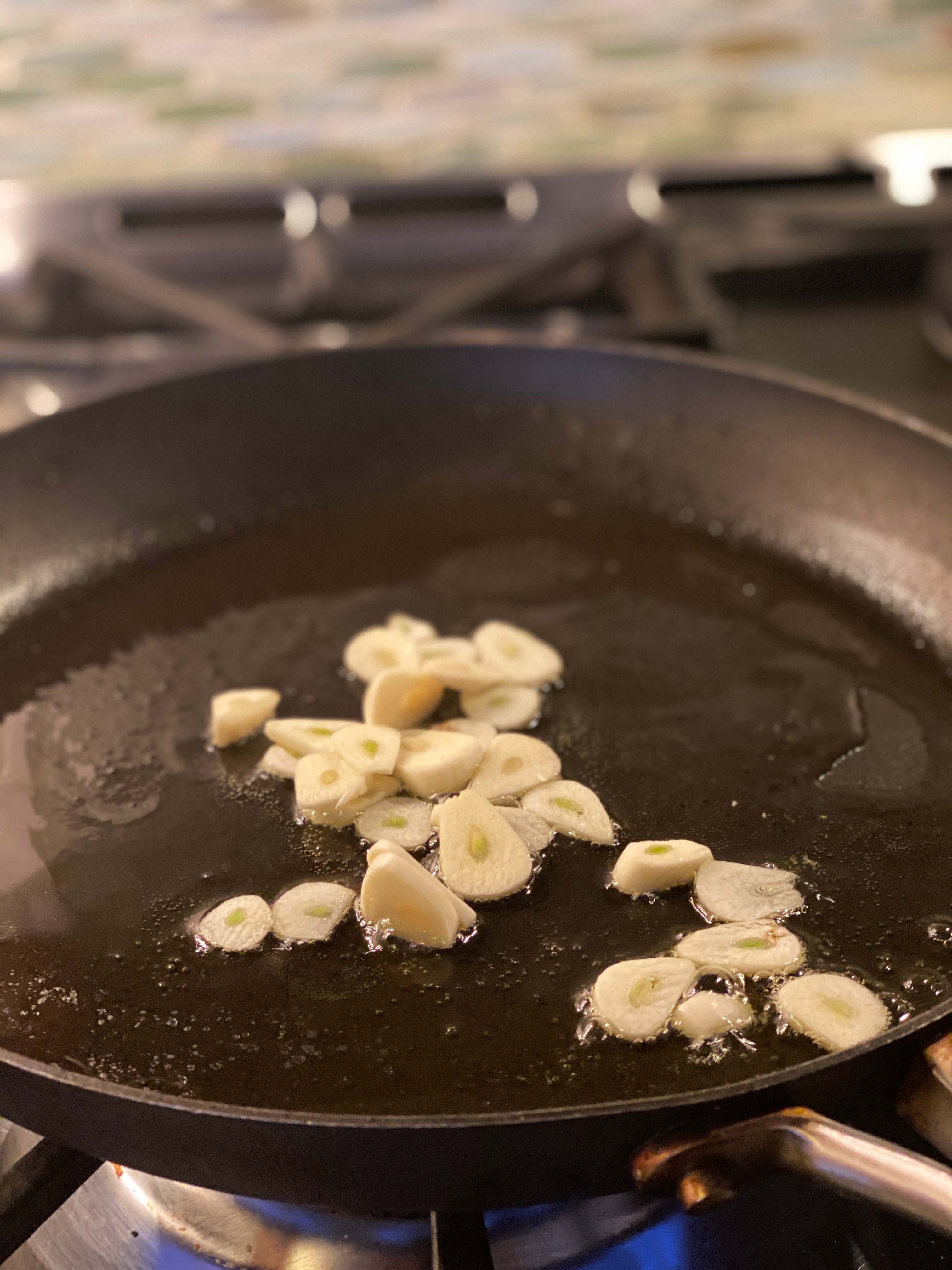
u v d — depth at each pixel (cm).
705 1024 24
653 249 50
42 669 34
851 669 34
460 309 46
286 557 38
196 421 39
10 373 44
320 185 56
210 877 28
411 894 26
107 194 55
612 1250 24
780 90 62
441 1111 24
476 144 59
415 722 32
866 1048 21
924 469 35
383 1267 24
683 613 36
